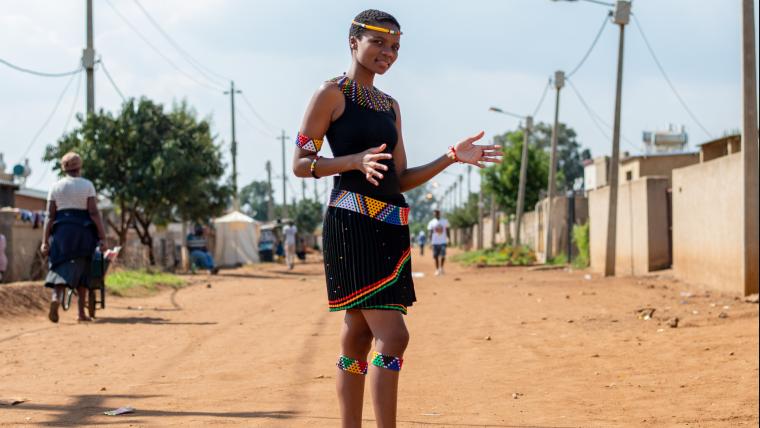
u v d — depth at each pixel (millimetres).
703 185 16234
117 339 8961
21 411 5023
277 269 34812
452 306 13117
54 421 4707
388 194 3559
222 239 42125
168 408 5145
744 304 12156
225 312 12594
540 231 37906
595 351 7934
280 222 53875
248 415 4918
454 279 22000
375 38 3561
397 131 3707
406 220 3625
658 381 6281
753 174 13484
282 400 5457
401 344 3449
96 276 11078
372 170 3287
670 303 12852
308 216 84812
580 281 19594
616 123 22203
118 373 6688
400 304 3486
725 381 6156
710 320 10055
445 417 4973
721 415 5043
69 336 9156
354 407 3662
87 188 10281
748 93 13461
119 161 27703
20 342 8609
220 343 8672
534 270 27562
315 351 8000
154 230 38000
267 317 11695
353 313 3594
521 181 39562
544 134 91625
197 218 31047
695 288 15875
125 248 21578
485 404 5430
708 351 7625
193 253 28953
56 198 10234
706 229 16016
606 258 22000
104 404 5277
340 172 3543
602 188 24656
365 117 3566
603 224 24406
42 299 12047
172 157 27375
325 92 3525
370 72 3656
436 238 25234
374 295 3447
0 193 24172
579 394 5809
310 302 14656
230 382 6242
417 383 6270
